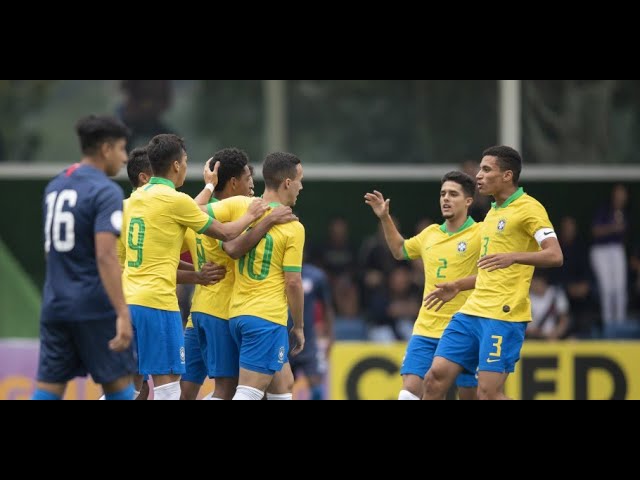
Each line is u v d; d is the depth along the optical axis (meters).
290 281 26.02
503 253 25.94
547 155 55.47
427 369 29.11
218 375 26.92
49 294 21.58
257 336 25.86
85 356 21.64
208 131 53.84
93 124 21.59
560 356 41.97
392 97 54.91
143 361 25.34
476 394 29.84
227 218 26.52
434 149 55.09
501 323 26.80
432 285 29.48
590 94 55.41
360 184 54.91
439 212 55.28
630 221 55.44
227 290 26.91
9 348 42.44
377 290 52.66
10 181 53.25
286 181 26.50
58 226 21.39
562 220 55.31
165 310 25.42
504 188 27.50
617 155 55.56
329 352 41.22
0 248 53.16
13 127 53.22
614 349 42.19
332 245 54.56
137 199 25.66
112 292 20.92
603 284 54.81
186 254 29.58
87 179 21.41
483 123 55.06
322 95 54.53
